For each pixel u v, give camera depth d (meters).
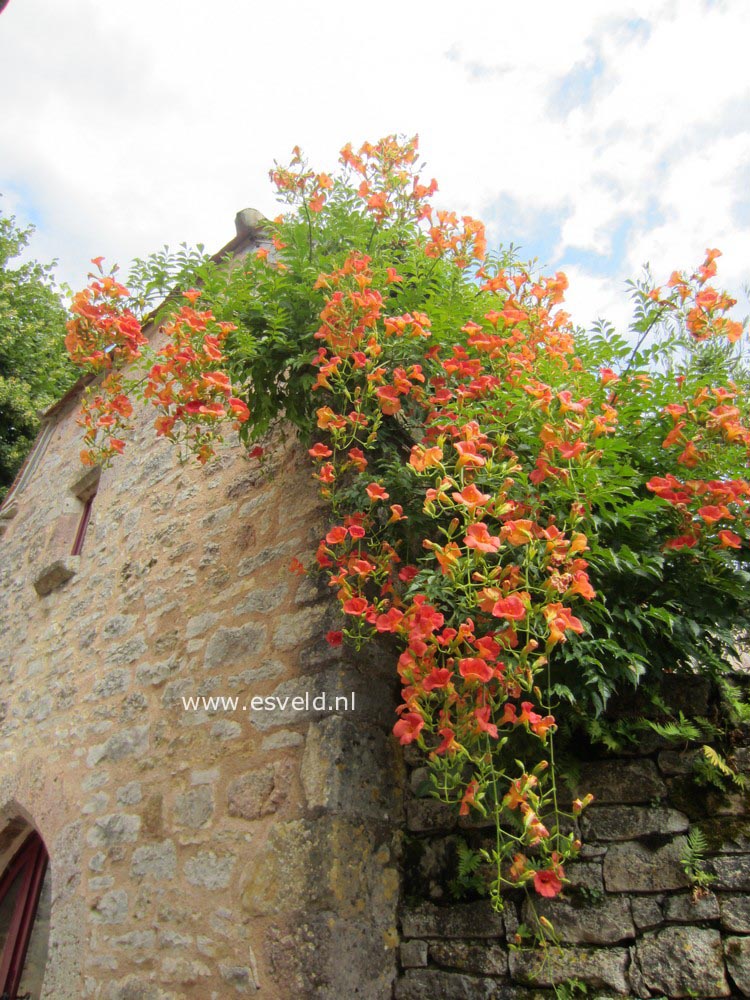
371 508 2.49
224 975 2.31
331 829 2.28
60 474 5.65
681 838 2.12
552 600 1.85
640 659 2.06
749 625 2.22
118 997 2.64
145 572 3.84
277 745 2.59
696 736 2.17
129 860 2.93
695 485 2.10
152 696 3.30
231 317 2.71
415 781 2.59
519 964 2.12
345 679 2.53
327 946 2.12
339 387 2.45
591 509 2.15
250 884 2.39
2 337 10.95
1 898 4.52
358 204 2.98
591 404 2.37
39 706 4.19
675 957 1.96
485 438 2.09
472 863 2.31
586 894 2.14
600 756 2.33
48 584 4.73
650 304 2.55
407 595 2.08
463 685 1.90
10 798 4.01
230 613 3.13
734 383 2.47
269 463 3.40
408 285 2.76
